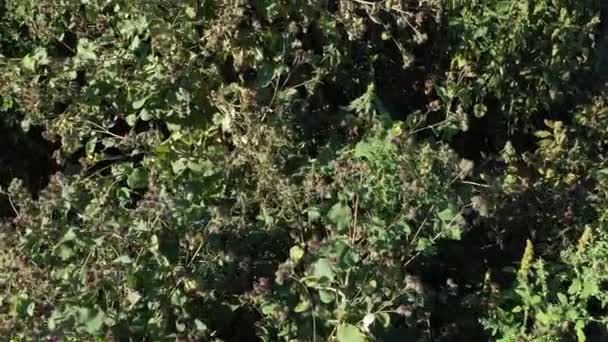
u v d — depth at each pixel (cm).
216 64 362
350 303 294
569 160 393
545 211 369
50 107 366
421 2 382
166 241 289
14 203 370
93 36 382
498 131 429
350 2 364
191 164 342
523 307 339
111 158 362
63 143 358
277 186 325
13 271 282
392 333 326
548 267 354
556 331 332
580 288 342
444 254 379
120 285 281
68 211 317
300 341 296
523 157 396
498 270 377
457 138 430
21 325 276
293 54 360
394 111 415
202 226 302
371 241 302
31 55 385
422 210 316
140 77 355
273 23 365
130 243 283
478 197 319
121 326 276
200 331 288
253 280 318
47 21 388
